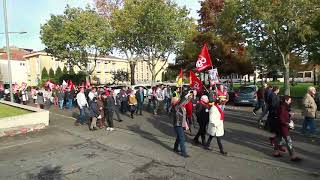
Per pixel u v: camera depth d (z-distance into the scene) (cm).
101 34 4334
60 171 914
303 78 8031
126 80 6003
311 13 2327
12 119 1520
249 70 3566
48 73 6550
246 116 1927
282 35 2531
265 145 1158
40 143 1275
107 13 4341
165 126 1661
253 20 2434
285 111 965
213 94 1581
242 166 914
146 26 3575
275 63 3092
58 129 1588
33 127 1562
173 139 1302
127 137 1359
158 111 2214
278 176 827
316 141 1209
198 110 1185
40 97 2558
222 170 883
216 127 1042
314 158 985
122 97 2256
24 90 3169
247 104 2641
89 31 4400
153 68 3919
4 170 931
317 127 1514
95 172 897
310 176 825
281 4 2248
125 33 3762
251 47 2620
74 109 2658
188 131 1470
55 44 4625
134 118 1988
